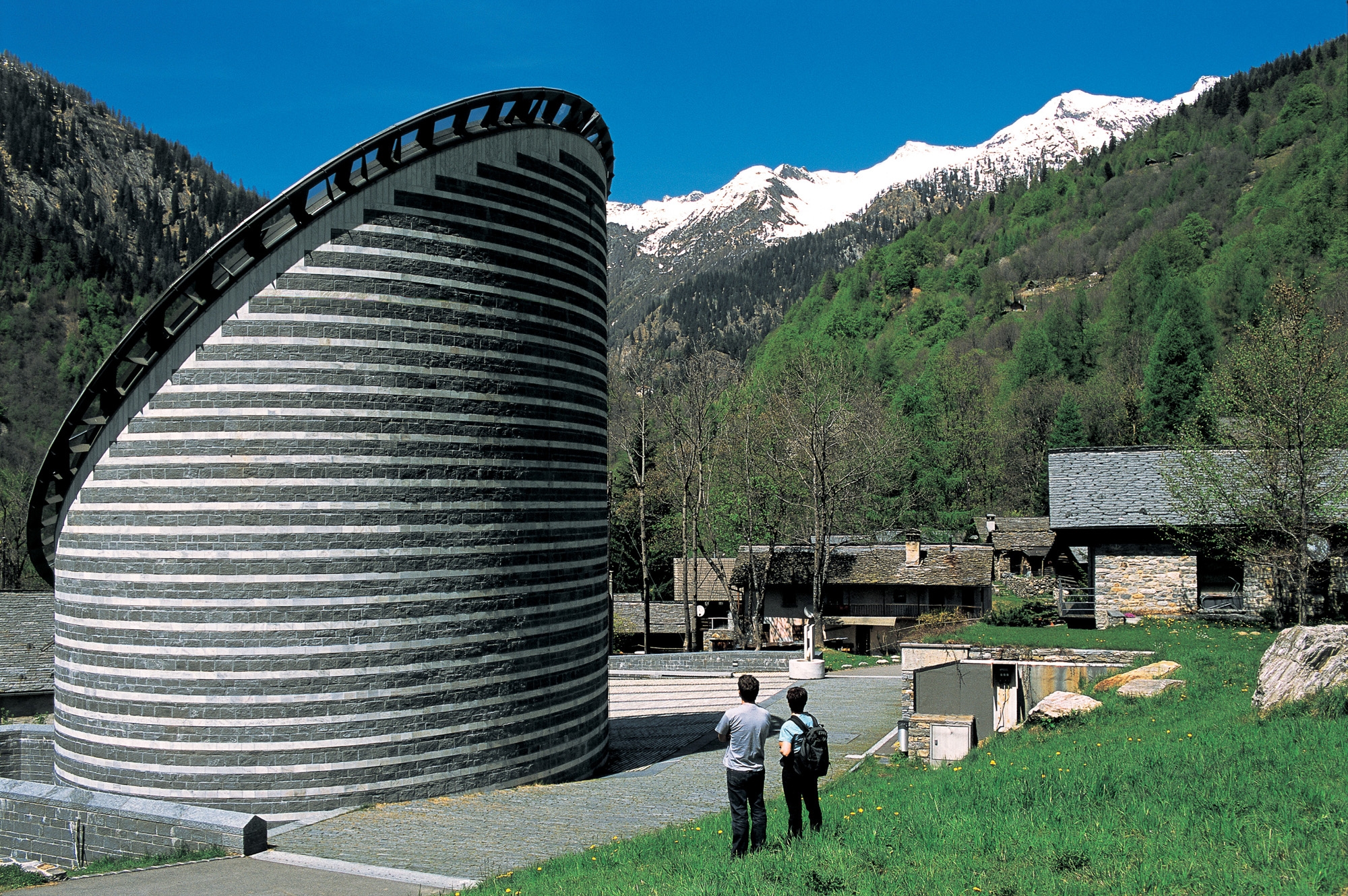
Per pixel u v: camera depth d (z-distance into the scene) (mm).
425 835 17094
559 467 22188
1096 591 36594
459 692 19953
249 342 18656
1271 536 33125
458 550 20031
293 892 13672
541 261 21891
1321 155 141000
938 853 10516
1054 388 93625
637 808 19016
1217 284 108875
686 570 55156
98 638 19016
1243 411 33406
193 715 18391
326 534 18766
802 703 12195
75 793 17594
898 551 62562
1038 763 15289
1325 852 9156
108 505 18984
